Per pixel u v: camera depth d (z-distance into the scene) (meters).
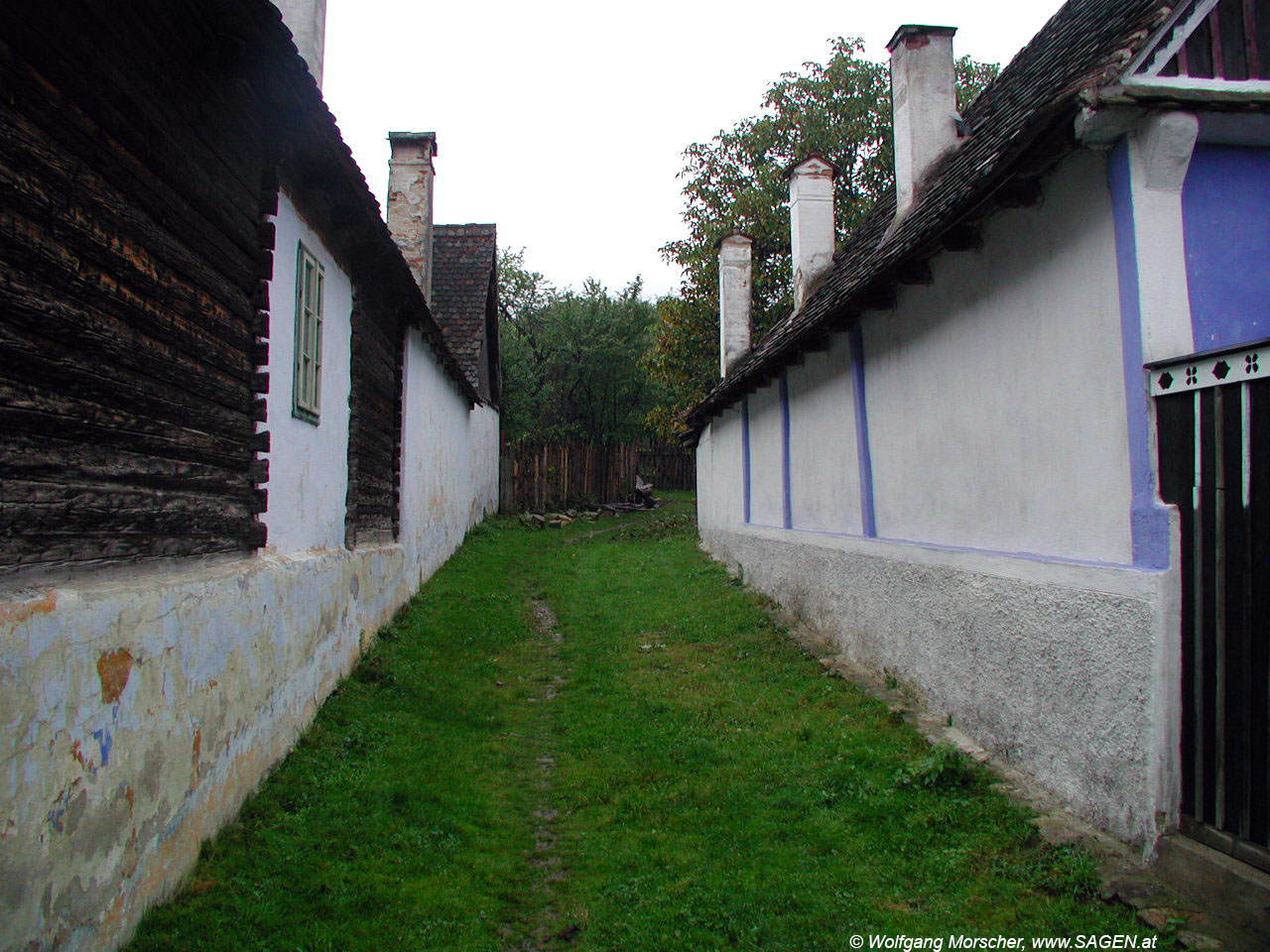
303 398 5.82
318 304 6.20
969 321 5.59
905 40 8.14
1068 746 4.32
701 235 21.53
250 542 4.66
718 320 20.86
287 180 5.39
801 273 11.90
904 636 6.54
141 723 3.25
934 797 4.61
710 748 5.71
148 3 3.43
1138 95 3.66
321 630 5.98
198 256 4.02
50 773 2.64
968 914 3.53
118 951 3.04
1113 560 4.08
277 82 4.30
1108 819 3.96
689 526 20.36
